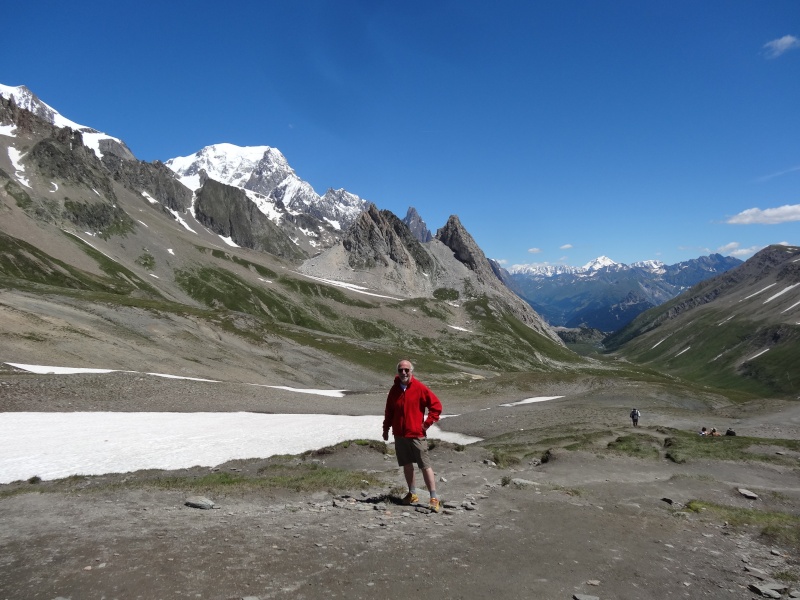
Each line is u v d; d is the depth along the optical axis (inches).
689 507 678.5
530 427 2037.4
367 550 390.6
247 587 304.2
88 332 3203.7
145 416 1857.8
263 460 1230.3
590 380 3907.5
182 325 4067.4
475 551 404.2
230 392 2516.0
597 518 557.0
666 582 372.8
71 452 1233.4
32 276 5629.9
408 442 557.9
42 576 307.6
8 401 1738.4
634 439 1480.1
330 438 1694.1
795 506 801.6
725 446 1349.7
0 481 981.8
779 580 404.5
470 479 822.5
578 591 335.3
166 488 624.7
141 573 316.2
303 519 488.1
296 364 4190.5
